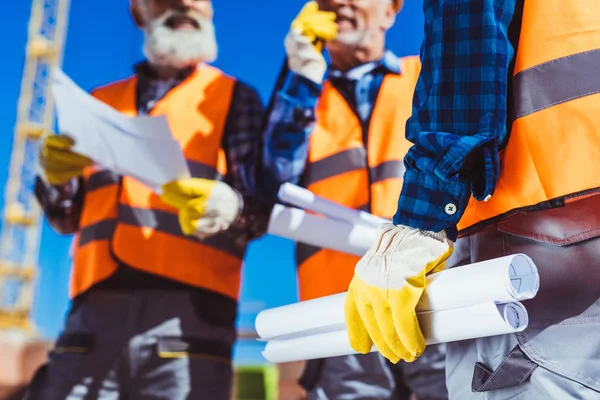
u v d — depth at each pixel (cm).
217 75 208
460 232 99
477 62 90
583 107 86
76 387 176
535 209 88
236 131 198
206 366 177
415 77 193
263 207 173
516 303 83
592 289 83
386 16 201
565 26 90
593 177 84
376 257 88
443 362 165
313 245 179
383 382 171
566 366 83
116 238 184
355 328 91
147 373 175
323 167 189
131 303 180
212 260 187
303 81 181
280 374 291
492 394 91
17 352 274
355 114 191
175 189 171
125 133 170
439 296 85
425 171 89
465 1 92
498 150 93
